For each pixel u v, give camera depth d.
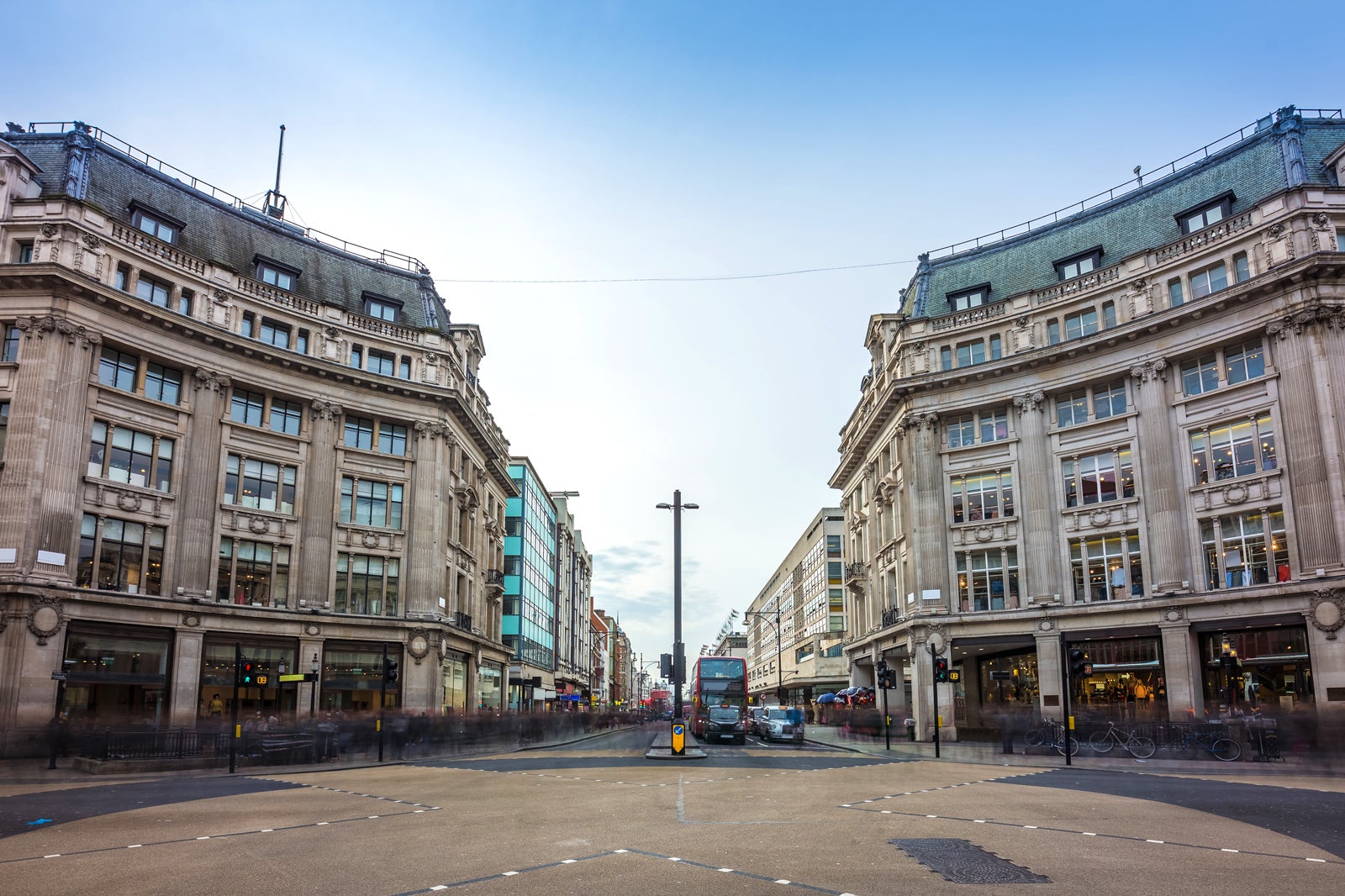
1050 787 18.03
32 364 30.22
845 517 60.75
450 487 45.19
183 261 35.59
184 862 9.72
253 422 37.81
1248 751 25.22
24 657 28.50
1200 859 9.62
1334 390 30.03
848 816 13.23
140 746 24.36
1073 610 36.28
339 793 17.16
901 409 43.56
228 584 36.00
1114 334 36.12
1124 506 36.03
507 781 19.91
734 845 10.59
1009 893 7.96
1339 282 30.45
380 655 39.44
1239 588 31.70
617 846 10.49
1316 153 33.97
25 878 8.92
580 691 104.38
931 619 39.84
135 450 33.47
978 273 44.09
